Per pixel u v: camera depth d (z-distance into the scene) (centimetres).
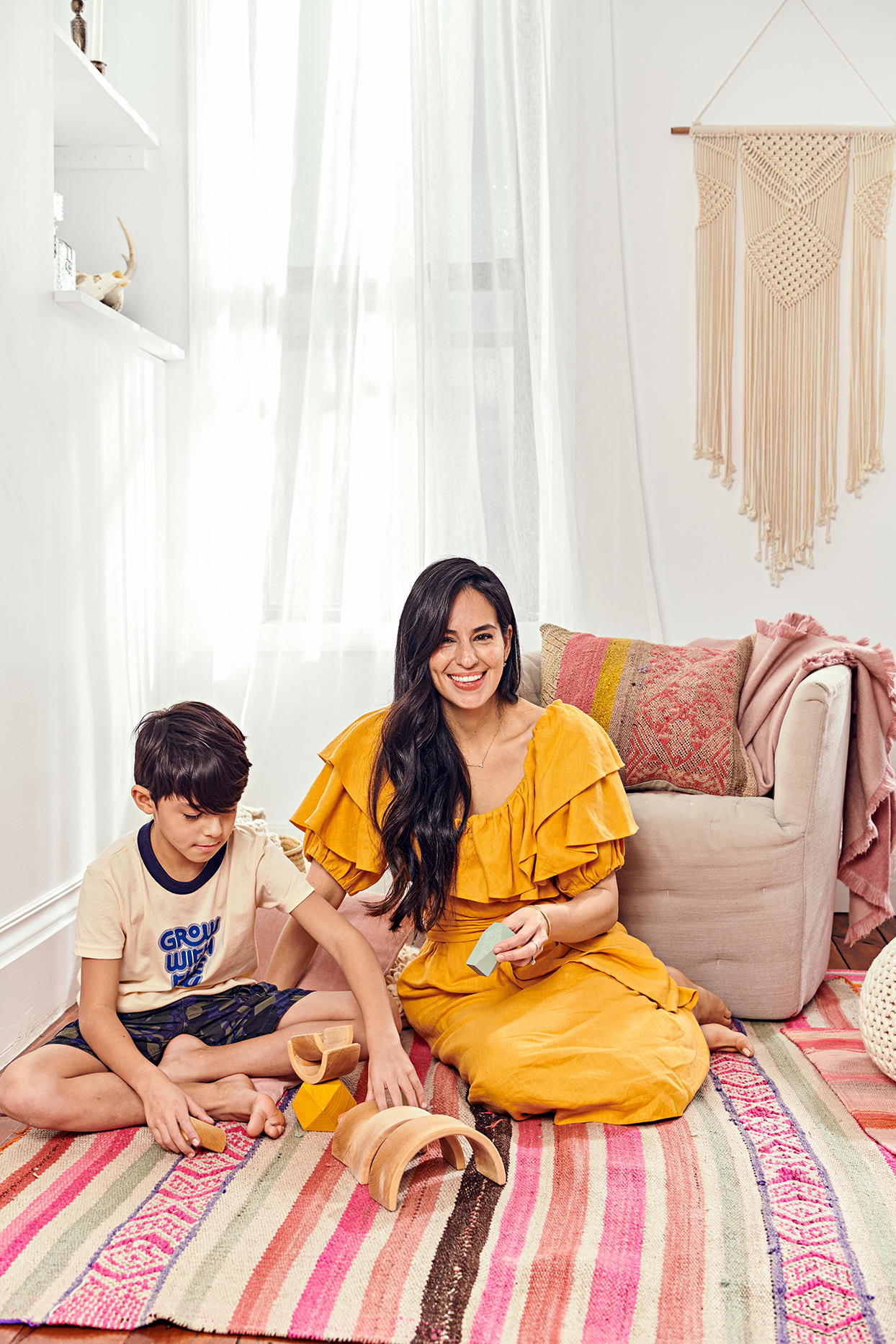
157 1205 118
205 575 263
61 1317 100
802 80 254
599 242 256
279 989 160
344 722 263
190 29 255
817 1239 110
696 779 194
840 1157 128
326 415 259
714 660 206
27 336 186
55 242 208
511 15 251
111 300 229
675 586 265
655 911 181
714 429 261
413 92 251
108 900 143
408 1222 113
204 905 149
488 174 255
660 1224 113
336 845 161
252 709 262
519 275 255
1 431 175
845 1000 189
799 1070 156
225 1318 99
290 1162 128
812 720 176
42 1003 185
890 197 253
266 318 259
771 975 177
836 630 262
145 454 250
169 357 259
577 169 255
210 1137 129
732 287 258
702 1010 166
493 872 154
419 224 253
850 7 252
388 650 262
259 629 262
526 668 227
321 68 254
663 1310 99
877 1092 145
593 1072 135
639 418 263
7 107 177
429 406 256
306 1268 106
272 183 257
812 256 256
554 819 153
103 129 250
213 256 259
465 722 162
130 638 239
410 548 259
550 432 260
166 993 150
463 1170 124
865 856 201
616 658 211
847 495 260
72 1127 134
